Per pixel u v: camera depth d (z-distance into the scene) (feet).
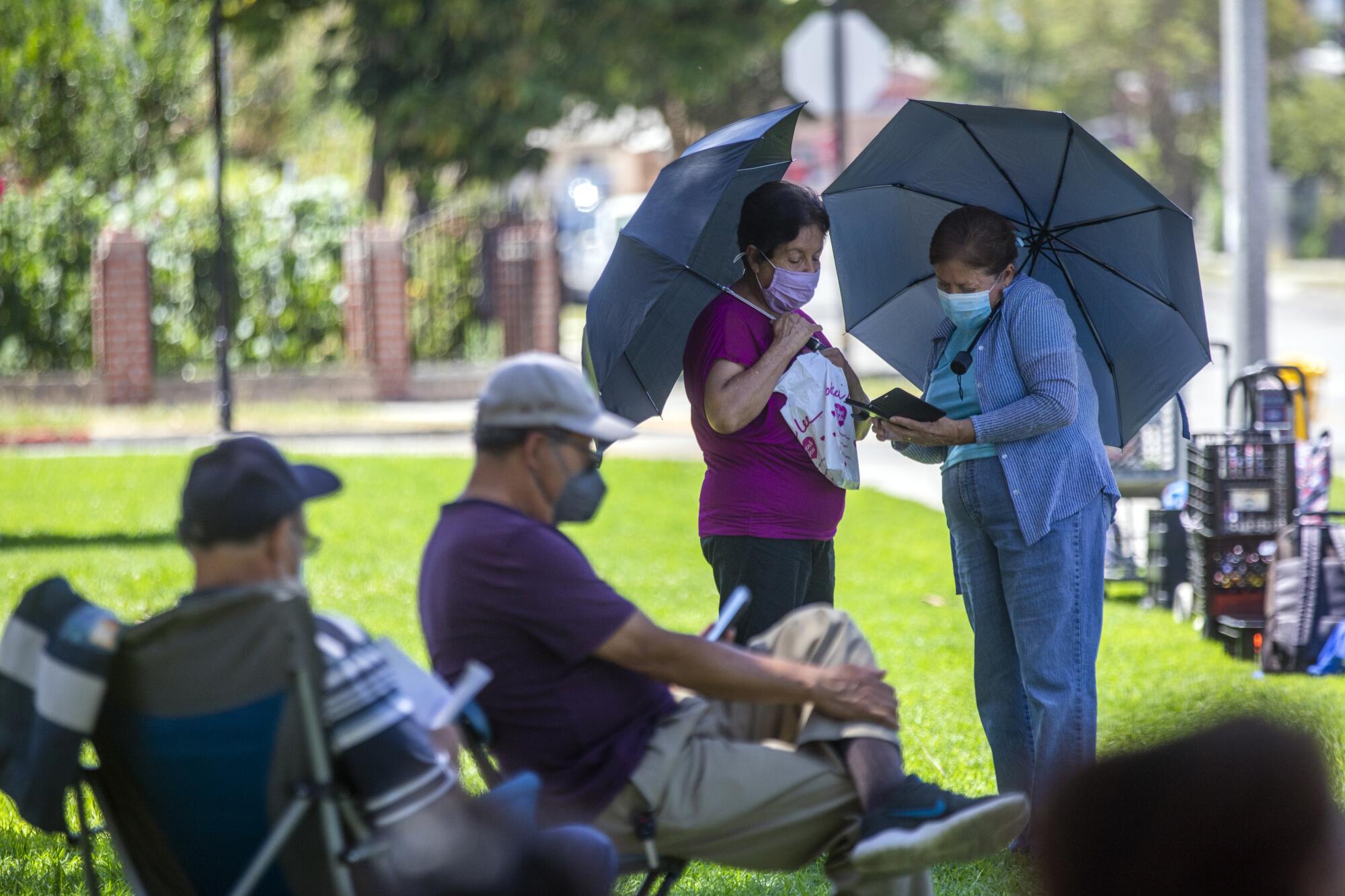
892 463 184.55
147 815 31.96
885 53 216.74
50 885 51.01
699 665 37.04
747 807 37.50
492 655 37.29
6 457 185.88
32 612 32.24
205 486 31.60
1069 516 53.06
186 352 250.98
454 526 38.06
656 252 53.52
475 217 269.85
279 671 30.17
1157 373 57.62
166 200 251.80
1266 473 91.04
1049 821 15.88
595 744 37.83
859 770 37.22
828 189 57.62
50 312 247.29
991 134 55.93
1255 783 14.85
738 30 322.75
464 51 313.73
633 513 147.84
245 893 30.53
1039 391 52.49
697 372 51.85
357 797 31.32
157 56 302.25
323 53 375.86
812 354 51.98
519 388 37.86
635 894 49.60
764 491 50.83
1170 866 14.85
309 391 244.01
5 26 289.94
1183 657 88.12
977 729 71.56
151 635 30.76
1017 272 56.75
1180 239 53.83
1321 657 81.20
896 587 112.78
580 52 320.29
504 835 33.50
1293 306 431.43
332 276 252.62
